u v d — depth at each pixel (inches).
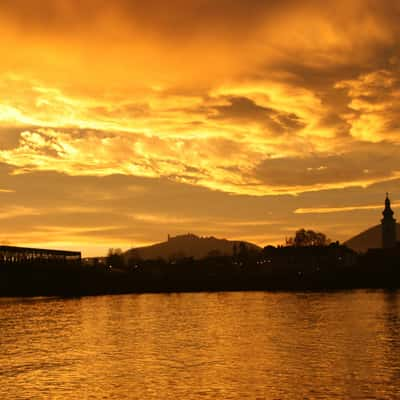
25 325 4606.3
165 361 2861.7
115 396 2193.7
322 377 2456.9
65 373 2591.0
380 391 2228.1
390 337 3553.2
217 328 4210.1
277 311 5536.4
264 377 2466.8
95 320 4958.2
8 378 2496.3
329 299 7160.4
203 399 2148.1
